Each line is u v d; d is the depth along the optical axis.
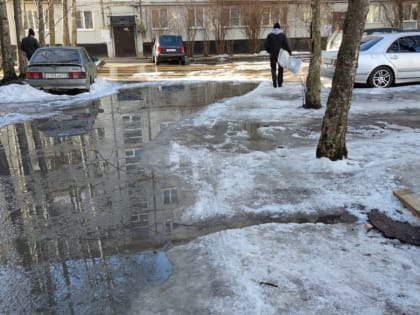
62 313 2.66
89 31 31.72
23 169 5.61
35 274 3.11
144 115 9.02
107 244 3.54
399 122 7.66
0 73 20.31
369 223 3.73
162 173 5.23
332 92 5.10
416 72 11.73
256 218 3.94
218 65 22.86
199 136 7.02
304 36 32.66
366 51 11.69
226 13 30.89
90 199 4.52
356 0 4.68
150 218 4.01
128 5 31.36
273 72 12.32
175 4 31.27
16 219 4.08
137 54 32.41
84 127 7.98
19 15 16.70
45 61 12.16
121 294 2.83
